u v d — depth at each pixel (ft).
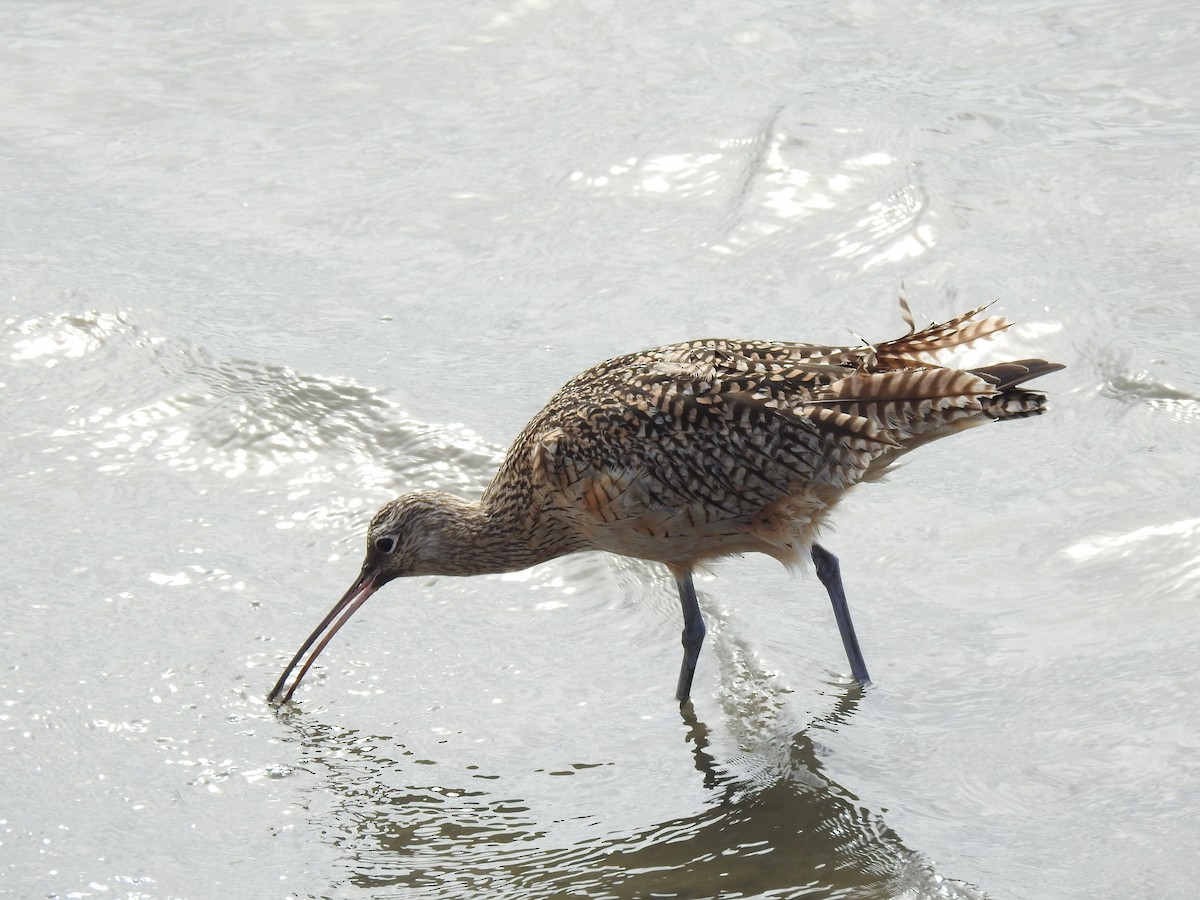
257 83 66.80
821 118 60.85
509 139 61.93
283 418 46.65
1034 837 30.45
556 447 38.52
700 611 40.27
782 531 37.96
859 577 40.52
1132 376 45.60
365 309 52.21
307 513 43.47
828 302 50.83
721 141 60.18
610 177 58.85
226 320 51.19
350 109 64.69
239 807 32.91
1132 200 55.01
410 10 72.79
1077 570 38.99
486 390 47.98
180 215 57.77
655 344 49.42
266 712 36.06
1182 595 37.24
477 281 53.78
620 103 63.57
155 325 50.55
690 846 31.42
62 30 71.82
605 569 42.42
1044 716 34.12
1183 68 63.57
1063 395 45.78
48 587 39.70
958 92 63.00
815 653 38.04
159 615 39.01
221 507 43.52
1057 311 48.91
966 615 38.22
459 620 40.27
